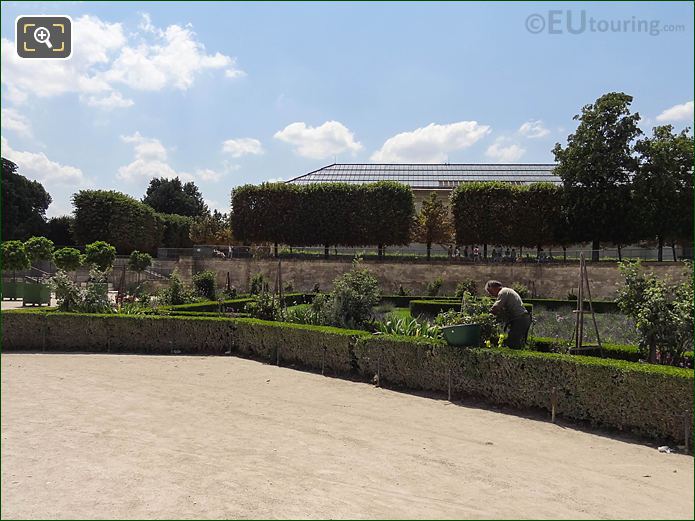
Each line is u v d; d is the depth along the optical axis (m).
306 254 50.72
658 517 5.78
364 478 6.85
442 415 10.12
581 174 47.69
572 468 7.36
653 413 8.73
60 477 6.76
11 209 71.50
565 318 25.52
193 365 15.35
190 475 6.88
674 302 10.98
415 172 81.44
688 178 46.09
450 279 46.75
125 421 9.38
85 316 18.27
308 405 10.76
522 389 10.48
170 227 85.44
